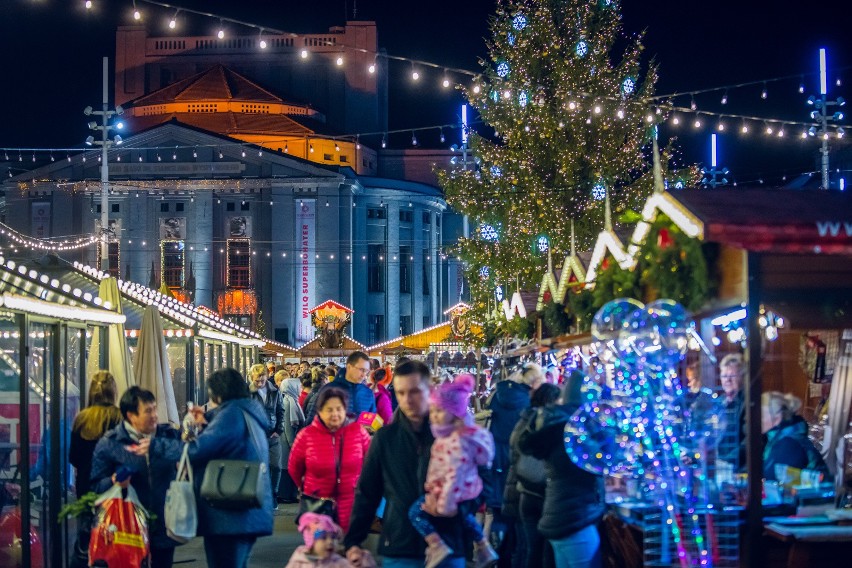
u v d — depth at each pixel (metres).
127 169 58.88
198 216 58.97
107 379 10.07
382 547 6.41
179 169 58.97
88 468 9.86
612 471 7.07
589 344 9.77
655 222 7.69
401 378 6.40
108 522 8.46
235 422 8.31
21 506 10.14
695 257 7.04
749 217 6.59
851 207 6.95
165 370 14.84
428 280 66.25
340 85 71.00
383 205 63.47
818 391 10.96
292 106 64.88
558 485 7.40
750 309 6.61
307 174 59.06
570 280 11.81
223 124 61.91
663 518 7.17
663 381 7.06
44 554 11.00
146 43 70.94
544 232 26.36
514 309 16.17
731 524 6.93
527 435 7.45
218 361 27.09
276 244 59.16
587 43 27.00
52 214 59.44
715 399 7.12
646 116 26.17
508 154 27.47
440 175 28.75
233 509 8.06
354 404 11.82
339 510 8.71
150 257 58.97
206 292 58.78
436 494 6.18
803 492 7.39
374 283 63.22
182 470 8.18
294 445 8.84
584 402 7.15
